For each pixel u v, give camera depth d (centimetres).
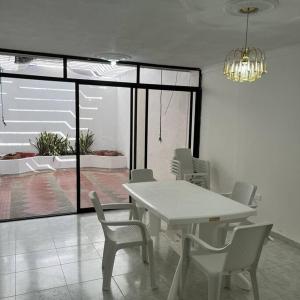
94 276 275
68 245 339
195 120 520
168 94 552
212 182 491
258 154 393
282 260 313
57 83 805
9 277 270
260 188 391
